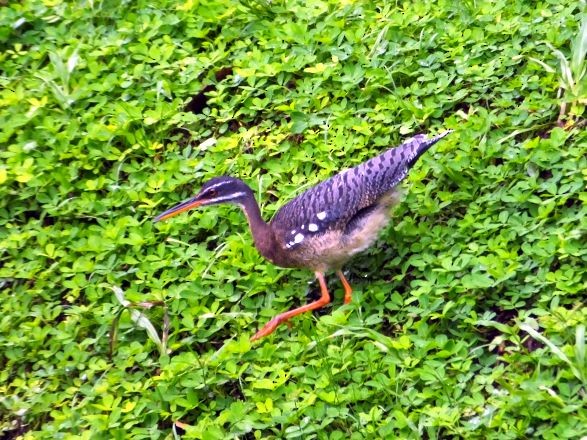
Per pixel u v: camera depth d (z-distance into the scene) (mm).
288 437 1986
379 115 2316
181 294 2168
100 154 2338
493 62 2346
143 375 2107
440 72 2355
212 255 2211
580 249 2082
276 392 2037
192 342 2129
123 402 2084
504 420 1952
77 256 2244
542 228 2131
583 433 1912
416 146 2105
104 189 2326
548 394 1946
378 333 2059
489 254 2113
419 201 2213
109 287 2184
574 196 2160
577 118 2242
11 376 2148
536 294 2080
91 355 2146
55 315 2189
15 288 2229
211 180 2170
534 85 2301
